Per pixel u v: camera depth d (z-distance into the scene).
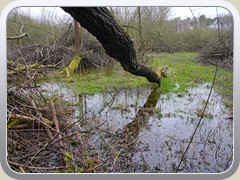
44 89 3.48
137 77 4.47
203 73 4.17
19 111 2.13
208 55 4.29
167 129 2.79
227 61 3.91
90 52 4.84
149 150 2.37
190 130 2.76
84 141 2.31
